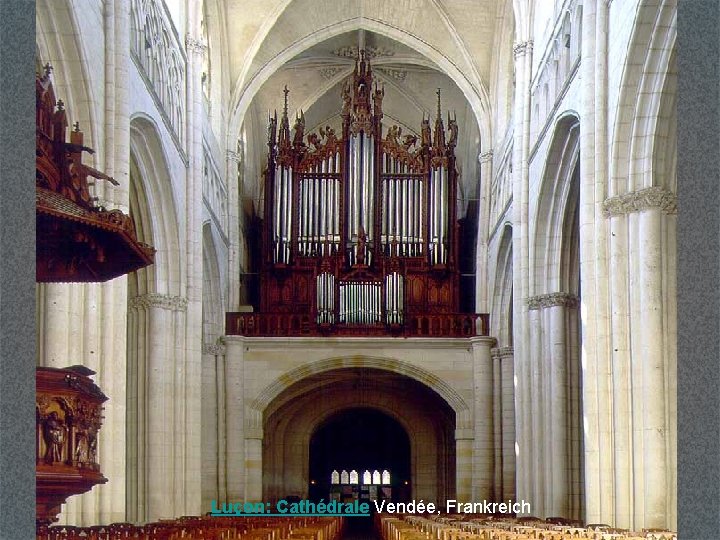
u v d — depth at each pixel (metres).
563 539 14.46
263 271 40.69
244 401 37.59
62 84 19.19
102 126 20.58
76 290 19.09
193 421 29.91
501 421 37.56
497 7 38.44
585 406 21.30
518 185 31.12
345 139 41.34
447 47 40.47
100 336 20.06
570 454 28.67
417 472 44.91
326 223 40.69
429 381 38.19
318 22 40.09
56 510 14.31
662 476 19.56
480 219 39.91
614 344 20.69
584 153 21.88
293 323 38.66
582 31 23.17
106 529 17.16
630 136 20.83
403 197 40.88
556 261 29.56
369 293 39.03
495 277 37.75
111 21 21.05
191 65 31.31
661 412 19.80
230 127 39.81
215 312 37.41
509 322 37.84
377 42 43.59
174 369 29.27
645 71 20.09
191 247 30.39
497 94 39.03
